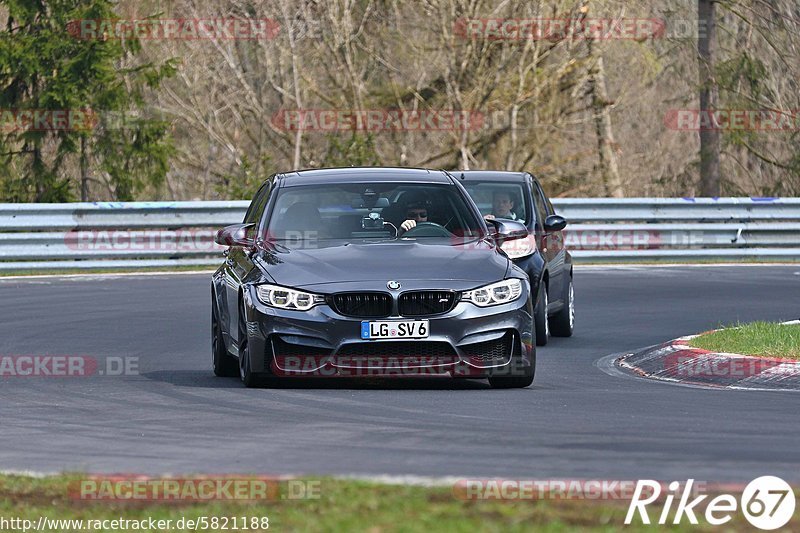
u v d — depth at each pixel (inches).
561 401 1190.3
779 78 4618.6
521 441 969.5
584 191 4579.2
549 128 4350.4
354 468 868.0
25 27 4119.1
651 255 3019.2
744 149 4825.3
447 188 1434.5
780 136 4736.7
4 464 909.2
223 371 1414.9
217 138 4333.2
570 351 1648.6
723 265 2942.9
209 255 2874.0
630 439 976.3
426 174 1470.2
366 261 1274.6
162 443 983.6
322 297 1235.2
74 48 4037.9
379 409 1139.3
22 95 4116.6
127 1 4323.3
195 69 4375.0
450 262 1278.3
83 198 4197.8
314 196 1412.4
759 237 3090.6
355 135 4020.7
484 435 997.8
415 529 655.1
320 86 4333.2
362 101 4266.7
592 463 877.2
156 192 4402.1
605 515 688.4
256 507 724.0
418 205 1398.9
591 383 1343.5
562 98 4402.1
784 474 832.3
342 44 4205.2
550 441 968.9
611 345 1710.1
